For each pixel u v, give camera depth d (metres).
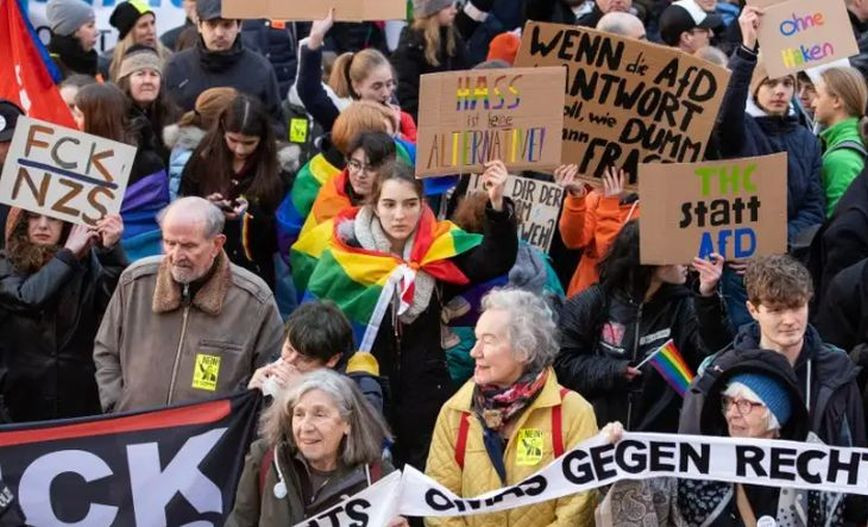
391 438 11.82
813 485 10.86
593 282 14.84
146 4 19.42
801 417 10.94
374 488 10.95
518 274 14.42
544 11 20.53
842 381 11.69
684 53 14.42
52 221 13.29
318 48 16.84
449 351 13.84
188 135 15.59
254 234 14.97
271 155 14.99
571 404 11.58
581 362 13.27
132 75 16.38
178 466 12.00
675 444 10.98
